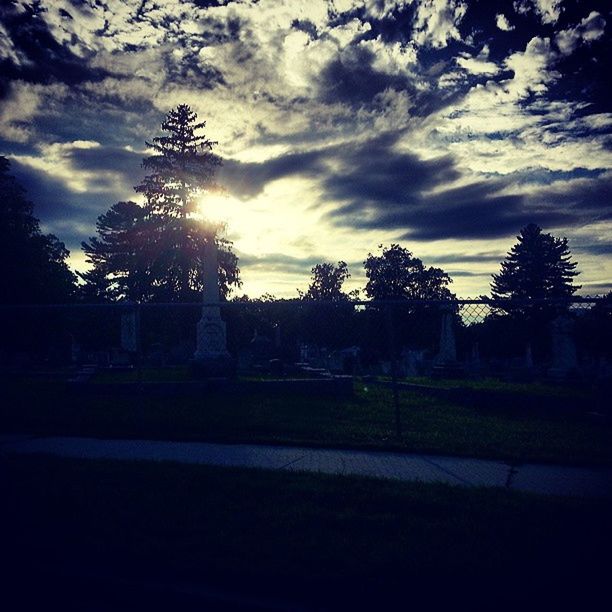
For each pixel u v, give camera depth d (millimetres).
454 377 19609
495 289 74312
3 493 4926
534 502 4570
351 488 4988
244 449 7180
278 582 3186
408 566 3291
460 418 10109
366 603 2961
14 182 40031
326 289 81125
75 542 3754
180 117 48406
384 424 9297
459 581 3133
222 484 5184
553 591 3012
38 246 40406
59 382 17812
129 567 3477
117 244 63750
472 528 3963
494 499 4668
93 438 8031
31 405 11492
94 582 3352
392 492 4832
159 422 9227
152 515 4312
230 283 45906
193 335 41844
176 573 3363
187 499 4746
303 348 29953
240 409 10711
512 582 3115
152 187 46625
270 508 4488
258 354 26750
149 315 39594
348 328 27969
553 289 72125
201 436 7949
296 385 13477
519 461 6547
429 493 4836
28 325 35906
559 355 19312
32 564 3545
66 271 60125
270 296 49875
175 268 45688
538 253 72562
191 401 11953
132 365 26797
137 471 5699
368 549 3580
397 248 69062
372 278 69312
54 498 4766
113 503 4625
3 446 7387
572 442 7695
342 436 8031
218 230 45375
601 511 4324
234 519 4227
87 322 39812
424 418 10031
